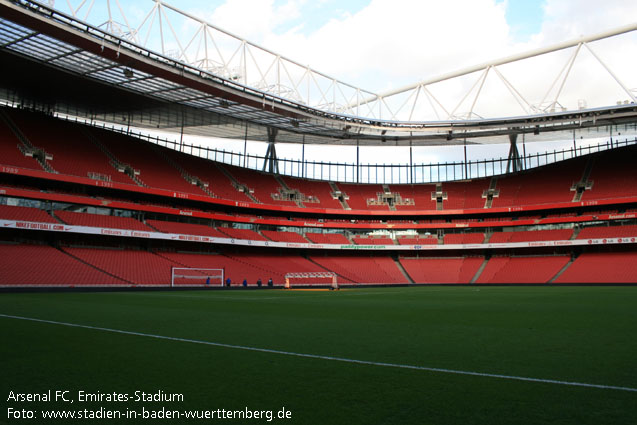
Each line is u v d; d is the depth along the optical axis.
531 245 68.19
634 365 7.98
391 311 20.11
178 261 55.78
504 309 20.94
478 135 73.75
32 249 45.62
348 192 85.38
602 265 61.88
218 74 49.31
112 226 52.25
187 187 64.25
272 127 69.12
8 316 16.44
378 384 6.74
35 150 52.19
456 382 6.85
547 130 70.25
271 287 55.38
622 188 67.69
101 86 51.84
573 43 57.88
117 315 17.34
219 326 13.99
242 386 6.64
